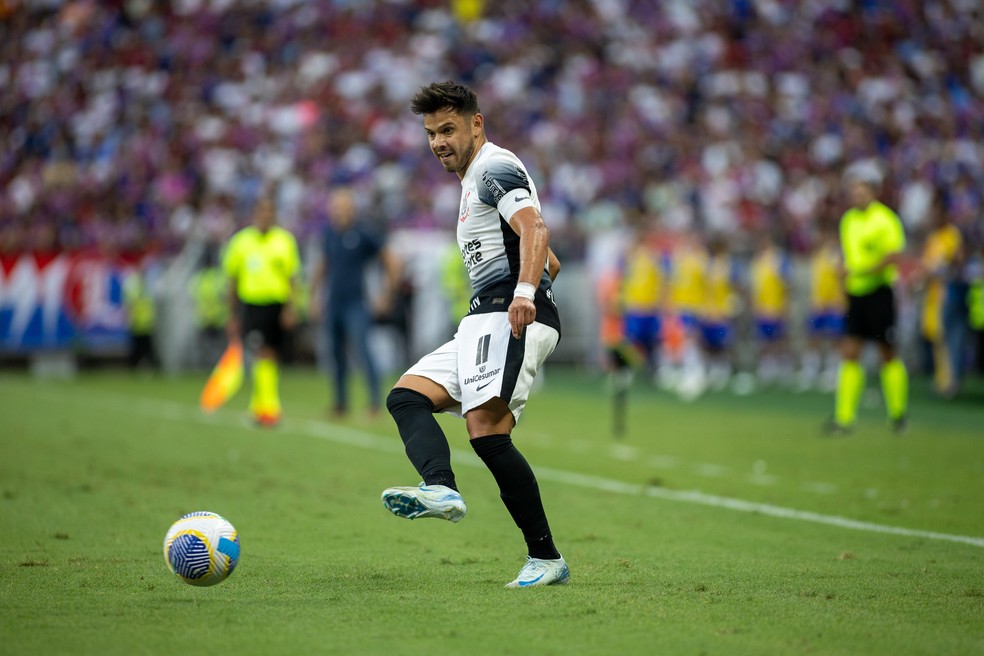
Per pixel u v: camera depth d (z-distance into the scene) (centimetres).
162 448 3847
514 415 1738
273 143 10512
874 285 4347
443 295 8044
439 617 1540
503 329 1697
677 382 7056
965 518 2545
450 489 1623
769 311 7606
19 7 11850
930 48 12381
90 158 10656
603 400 6178
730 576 1867
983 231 6366
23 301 7825
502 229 1719
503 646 1383
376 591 1725
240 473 3266
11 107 11269
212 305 8194
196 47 11481
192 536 1650
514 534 2331
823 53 12106
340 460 3603
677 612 1576
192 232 9350
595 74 11456
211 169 10256
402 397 1739
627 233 8344
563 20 11919
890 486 3064
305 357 8406
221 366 5134
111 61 11456
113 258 8088
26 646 1378
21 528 2316
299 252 8238
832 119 11362
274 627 1479
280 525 2411
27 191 10231
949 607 1622
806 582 1812
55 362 7931
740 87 11550
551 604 1625
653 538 2286
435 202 9712
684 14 12125
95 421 4750
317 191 9850
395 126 10619
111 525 2370
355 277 4909
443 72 11319
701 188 10138
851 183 4375
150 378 7625
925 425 4781
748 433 4497
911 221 9650
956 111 11794
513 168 1694
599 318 8231
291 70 11294
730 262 7800
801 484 3106
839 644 1404
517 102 10956
